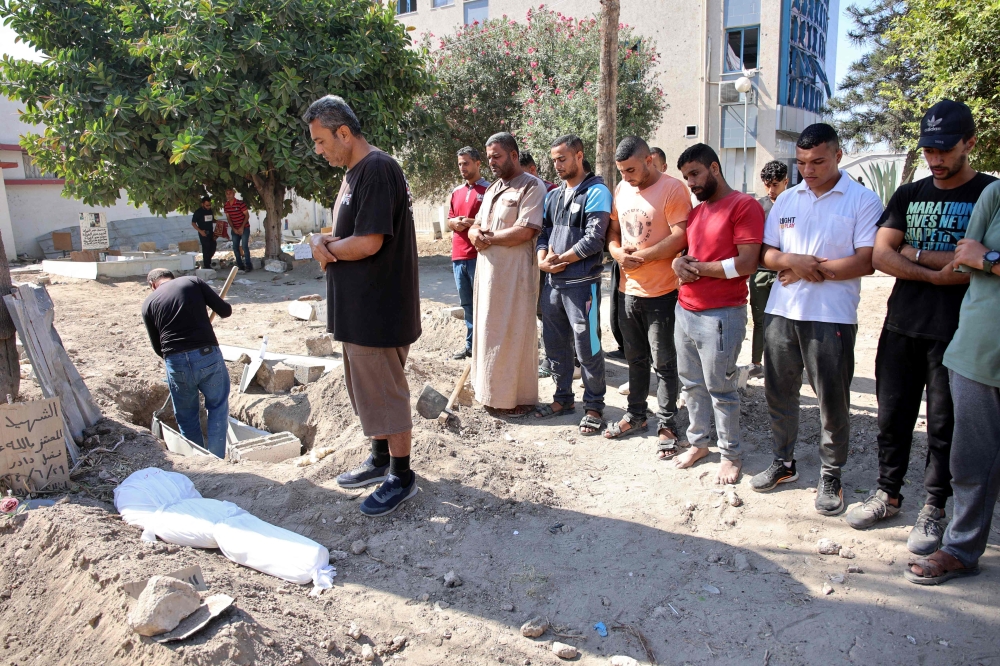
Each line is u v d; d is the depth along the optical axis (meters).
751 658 2.88
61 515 3.54
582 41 16.31
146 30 12.45
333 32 13.41
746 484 4.25
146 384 6.59
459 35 17.66
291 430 6.03
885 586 3.27
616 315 5.01
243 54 12.22
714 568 3.49
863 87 17.91
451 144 17.17
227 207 13.88
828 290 3.64
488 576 3.44
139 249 17.97
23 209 19.50
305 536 3.73
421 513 3.94
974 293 3.08
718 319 4.07
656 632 3.05
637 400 5.07
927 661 2.81
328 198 14.12
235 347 7.87
